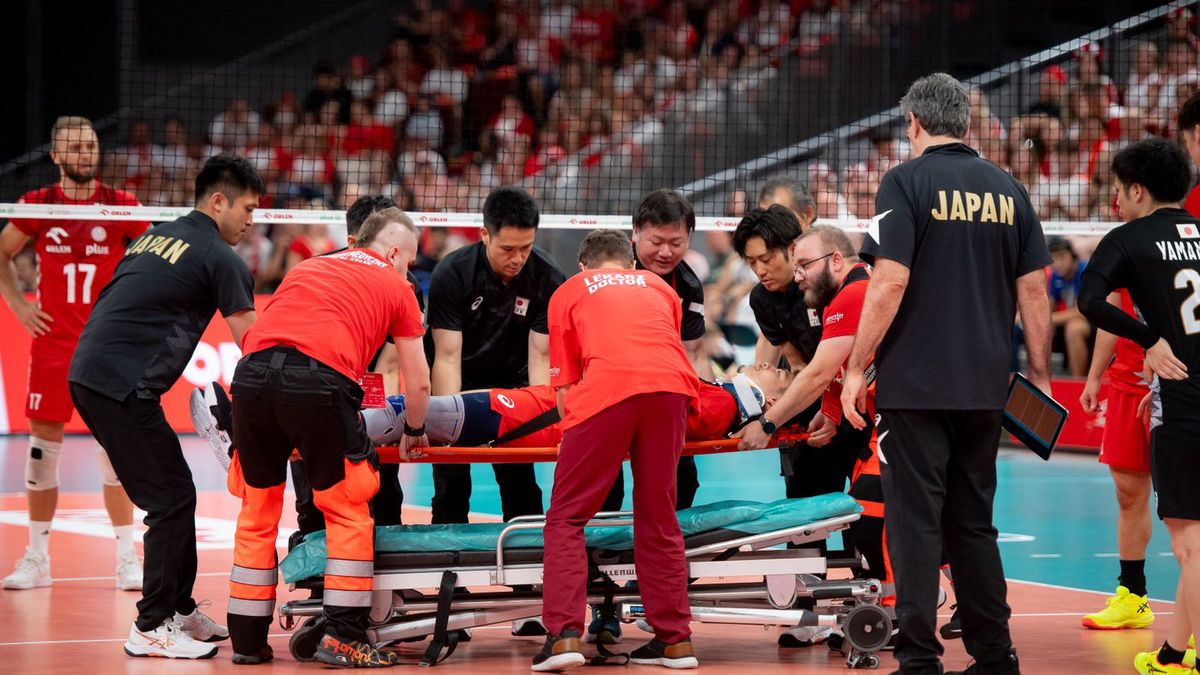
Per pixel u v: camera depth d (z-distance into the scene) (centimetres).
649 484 1000
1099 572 1534
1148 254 963
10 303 1427
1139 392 1185
